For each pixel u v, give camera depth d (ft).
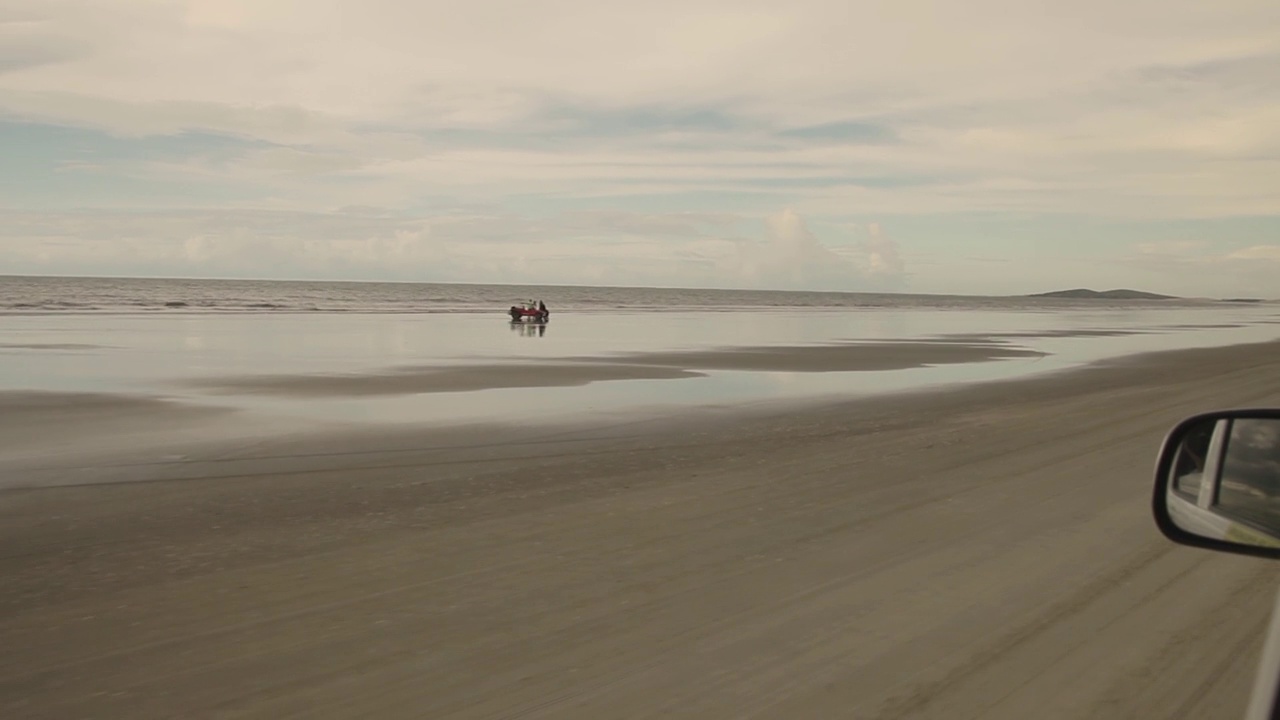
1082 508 29.40
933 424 51.26
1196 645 17.28
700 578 21.80
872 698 14.98
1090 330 200.95
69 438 45.44
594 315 244.01
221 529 27.50
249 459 40.01
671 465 38.37
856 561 23.20
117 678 16.11
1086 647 17.20
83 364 84.12
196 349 103.71
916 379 79.46
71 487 34.12
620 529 26.91
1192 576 21.79
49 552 24.94
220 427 49.06
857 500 30.81
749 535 26.02
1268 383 77.97
